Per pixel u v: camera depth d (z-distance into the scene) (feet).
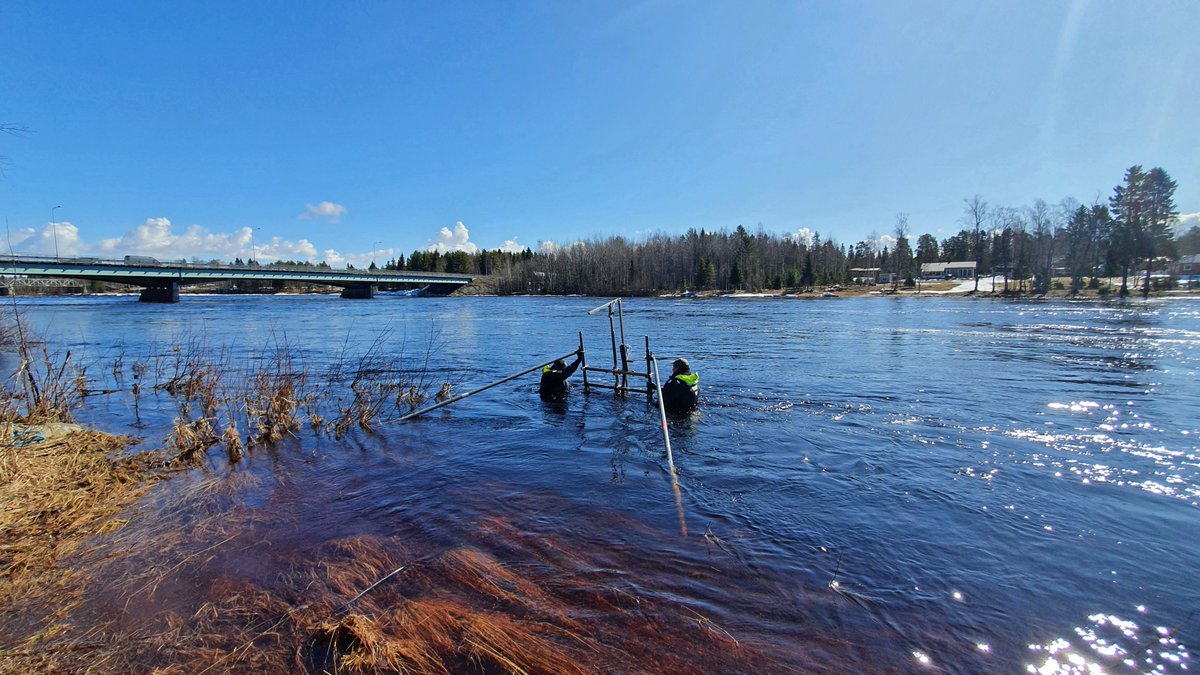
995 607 12.89
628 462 24.08
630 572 14.53
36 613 12.53
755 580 14.08
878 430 28.50
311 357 62.18
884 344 69.05
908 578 14.16
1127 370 46.60
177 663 10.90
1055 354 57.16
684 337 81.00
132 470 22.58
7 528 16.46
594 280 315.37
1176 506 18.42
